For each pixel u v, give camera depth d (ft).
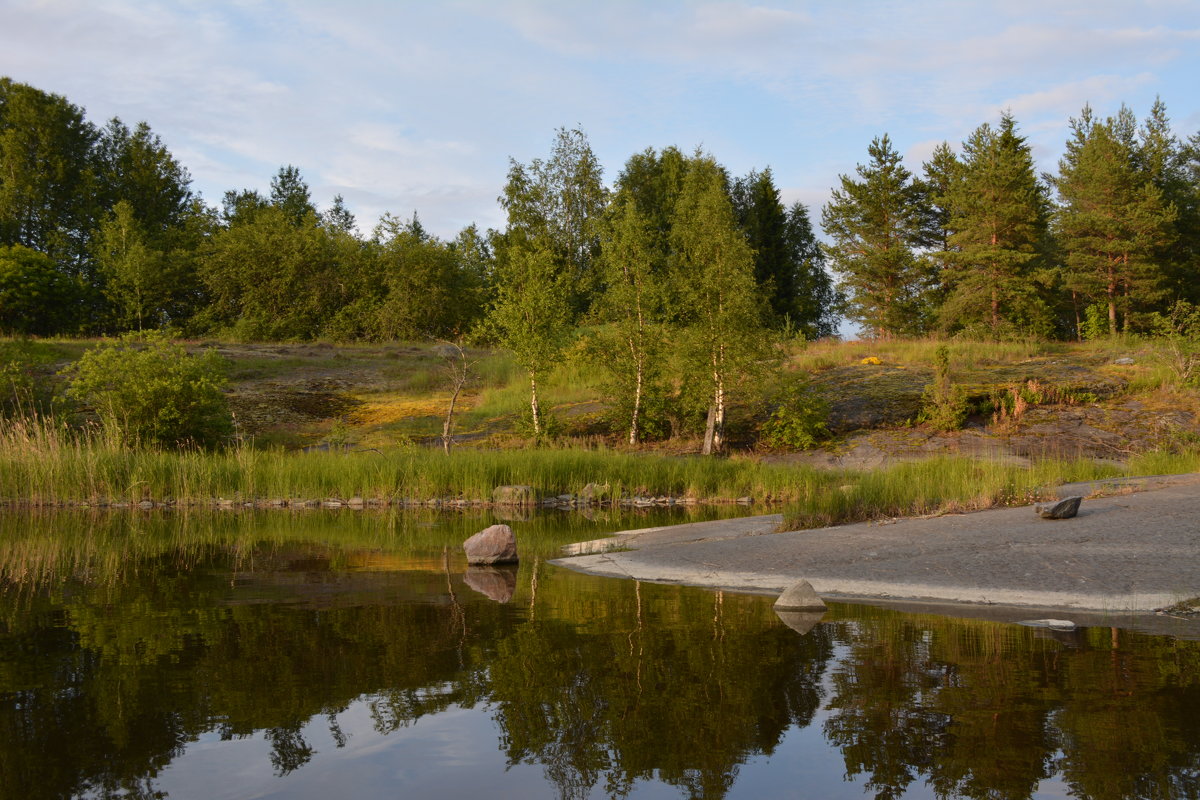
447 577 27.53
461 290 155.22
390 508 53.52
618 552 32.35
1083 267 132.57
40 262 140.97
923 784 10.83
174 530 41.60
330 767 11.59
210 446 71.20
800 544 30.99
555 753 12.10
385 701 14.46
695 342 70.49
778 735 12.70
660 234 123.85
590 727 13.14
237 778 11.25
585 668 16.26
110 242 162.50
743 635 18.93
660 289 77.41
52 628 19.99
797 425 69.77
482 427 81.05
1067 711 13.52
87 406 78.23
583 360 93.76
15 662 16.94
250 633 19.33
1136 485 40.06
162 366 69.97
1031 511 34.65
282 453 63.93
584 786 10.94
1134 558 25.64
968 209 129.39
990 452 62.28
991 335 115.24
